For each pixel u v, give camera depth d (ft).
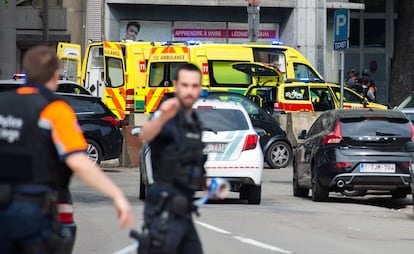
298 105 206.39
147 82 215.72
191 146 47.78
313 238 87.25
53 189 41.50
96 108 165.89
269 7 269.85
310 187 130.41
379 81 299.38
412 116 168.76
